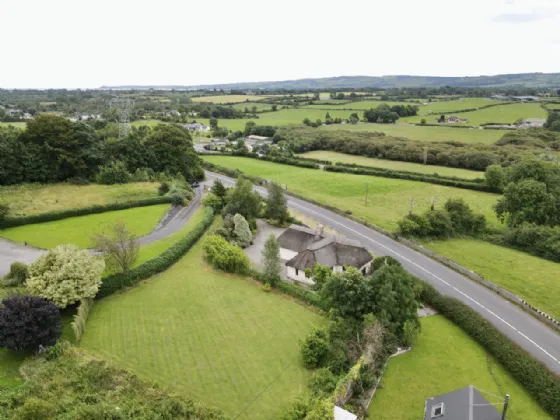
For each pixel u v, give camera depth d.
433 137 188.12
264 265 59.62
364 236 78.56
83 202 86.56
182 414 33.47
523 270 65.31
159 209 89.00
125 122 151.25
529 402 36.81
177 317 49.72
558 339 46.62
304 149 175.38
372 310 45.59
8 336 37.62
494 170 111.12
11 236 69.12
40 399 32.28
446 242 77.56
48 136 99.62
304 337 46.00
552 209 79.62
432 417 30.81
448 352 43.91
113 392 35.12
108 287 54.22
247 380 39.03
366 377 38.31
